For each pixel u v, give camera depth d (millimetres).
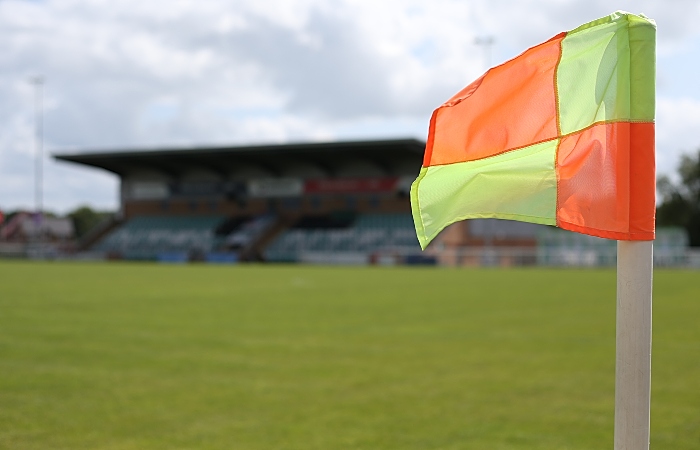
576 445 6016
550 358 10258
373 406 7371
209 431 6414
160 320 14805
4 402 7461
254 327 13703
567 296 21406
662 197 73438
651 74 3164
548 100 3441
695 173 72000
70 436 6215
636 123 3178
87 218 110875
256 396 7805
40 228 66312
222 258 59156
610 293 22547
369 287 25562
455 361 10023
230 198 67250
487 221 59188
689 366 9508
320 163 63375
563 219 3373
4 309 16906
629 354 3082
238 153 60188
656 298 20047
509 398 7738
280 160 63781
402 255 53469
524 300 20000
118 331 13031
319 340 12016
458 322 14617
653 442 6074
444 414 7047
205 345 11414
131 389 8141
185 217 68750
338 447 5941
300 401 7586
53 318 15055
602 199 3234
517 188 3486
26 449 5820
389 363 9852
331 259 56094
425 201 3646
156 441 6094
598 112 3291
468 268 46656
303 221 64312
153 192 69875
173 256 60625
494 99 3535
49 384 8391
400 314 16156
